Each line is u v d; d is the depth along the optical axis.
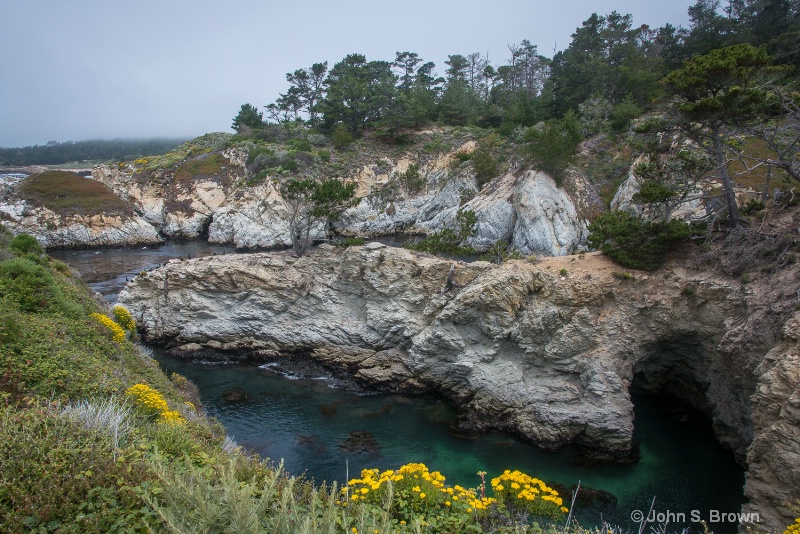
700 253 27.47
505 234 62.78
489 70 114.44
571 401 25.72
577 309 27.05
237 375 33.81
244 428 26.78
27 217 71.88
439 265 32.03
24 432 8.38
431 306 31.48
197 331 36.97
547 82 94.25
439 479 10.95
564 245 57.00
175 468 9.24
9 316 15.55
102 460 8.19
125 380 16.44
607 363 25.75
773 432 16.77
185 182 86.56
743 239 26.50
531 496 10.97
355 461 23.77
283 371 34.44
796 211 27.78
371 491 10.32
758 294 22.70
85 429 9.38
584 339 26.45
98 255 67.69
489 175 75.69
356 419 28.06
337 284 35.53
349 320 34.78
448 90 108.12
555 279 27.88
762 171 39.56
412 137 99.69
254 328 36.38
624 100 74.25
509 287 28.16
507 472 11.88
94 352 17.94
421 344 30.66
